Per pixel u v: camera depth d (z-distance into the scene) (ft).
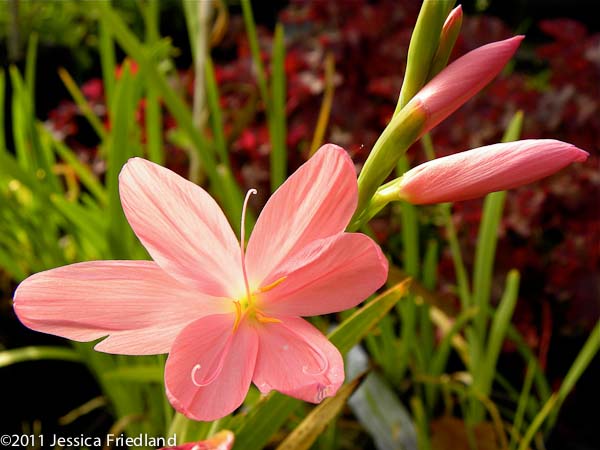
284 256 0.29
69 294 0.27
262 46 1.08
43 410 0.81
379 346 0.82
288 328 0.29
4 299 0.88
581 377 0.86
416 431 0.69
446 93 0.28
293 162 0.96
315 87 0.98
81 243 0.82
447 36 0.30
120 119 0.62
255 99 0.85
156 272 0.28
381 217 0.97
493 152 0.27
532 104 0.91
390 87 0.96
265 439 0.36
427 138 0.74
